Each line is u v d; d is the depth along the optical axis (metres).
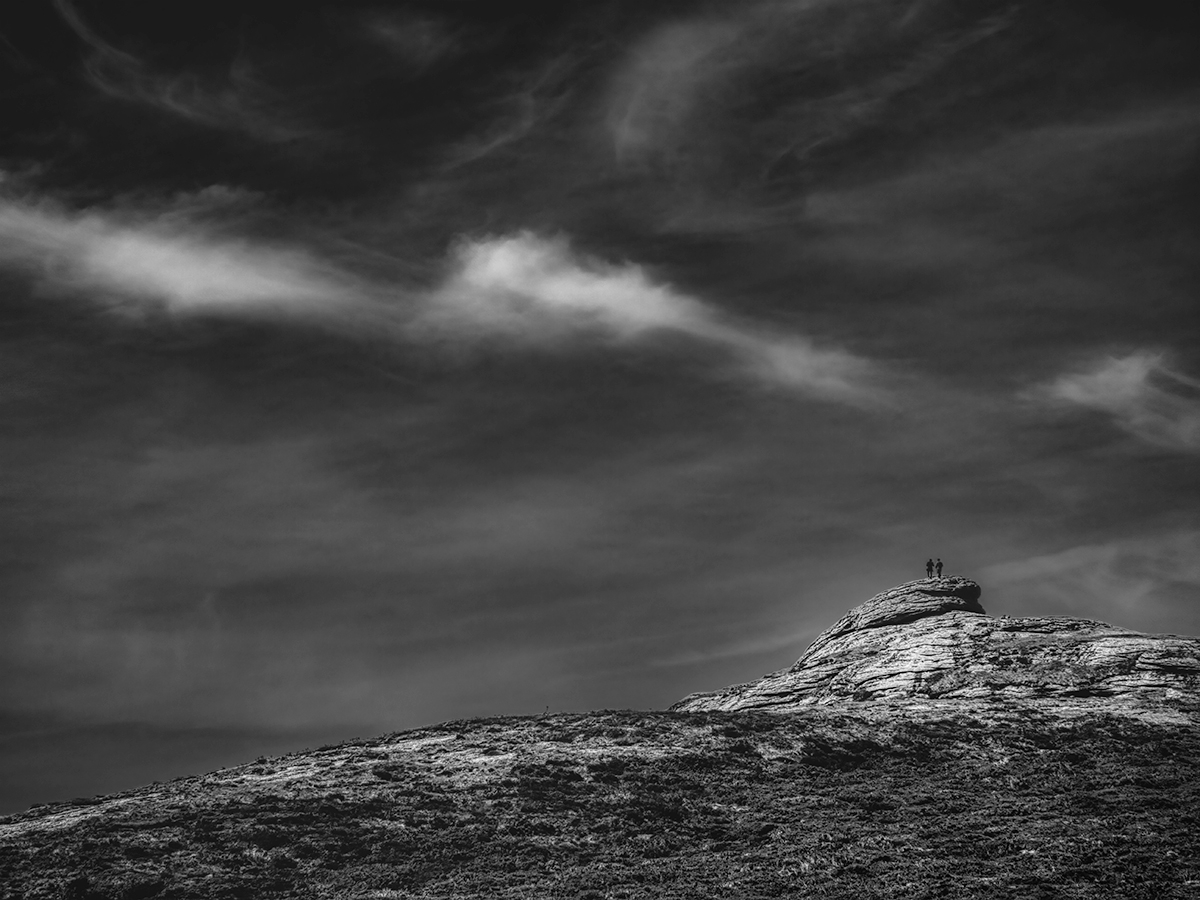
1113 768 56.16
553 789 54.56
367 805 52.12
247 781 57.59
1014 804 51.91
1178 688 68.75
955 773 56.69
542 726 66.00
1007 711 65.81
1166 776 54.72
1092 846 46.44
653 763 58.00
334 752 63.56
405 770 57.75
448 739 64.56
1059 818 49.84
